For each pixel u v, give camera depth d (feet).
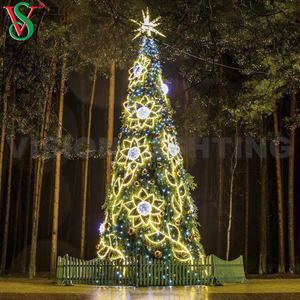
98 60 85.71
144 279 55.42
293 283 60.64
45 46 80.12
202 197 137.69
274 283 60.49
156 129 58.65
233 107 90.48
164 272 55.98
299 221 133.69
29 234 139.03
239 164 136.26
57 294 45.14
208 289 50.72
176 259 56.34
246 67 83.46
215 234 142.20
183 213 58.03
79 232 139.33
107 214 58.85
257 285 56.59
